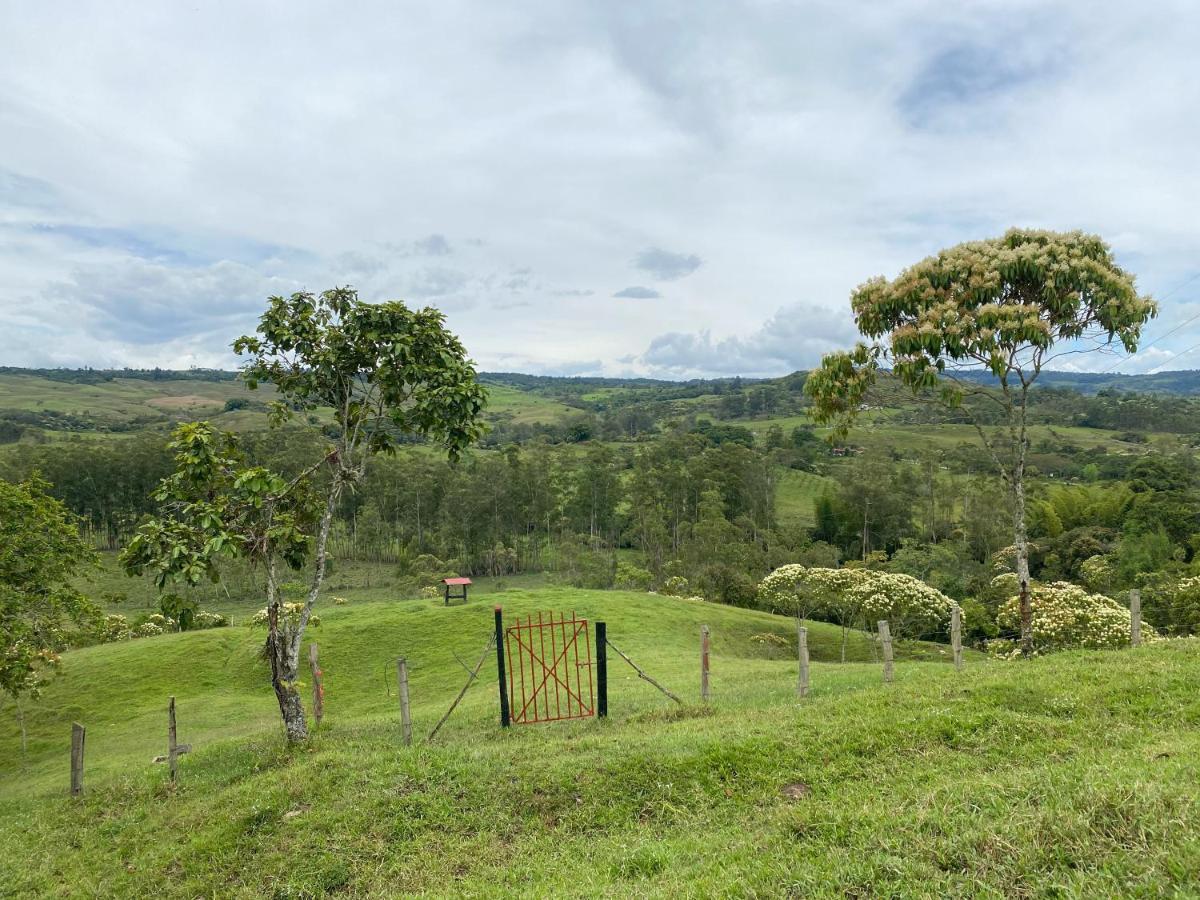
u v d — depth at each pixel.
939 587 58.50
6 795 18.56
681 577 59.78
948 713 10.77
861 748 10.14
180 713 26.16
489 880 8.35
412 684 27.19
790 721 11.66
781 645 36.09
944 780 8.50
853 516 79.94
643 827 9.16
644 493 83.44
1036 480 81.62
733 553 62.28
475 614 34.31
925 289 15.68
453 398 13.75
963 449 97.94
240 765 13.66
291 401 15.35
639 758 10.64
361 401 15.02
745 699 15.41
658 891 6.69
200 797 12.18
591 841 8.98
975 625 47.31
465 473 85.56
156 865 10.05
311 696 27.55
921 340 15.05
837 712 11.87
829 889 6.02
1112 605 23.05
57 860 11.09
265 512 13.84
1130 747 8.86
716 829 8.68
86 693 29.61
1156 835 5.57
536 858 8.74
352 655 31.05
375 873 8.98
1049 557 63.78
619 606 36.78
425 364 14.36
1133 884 5.03
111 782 15.12
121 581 70.94
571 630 32.25
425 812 10.05
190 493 13.30
